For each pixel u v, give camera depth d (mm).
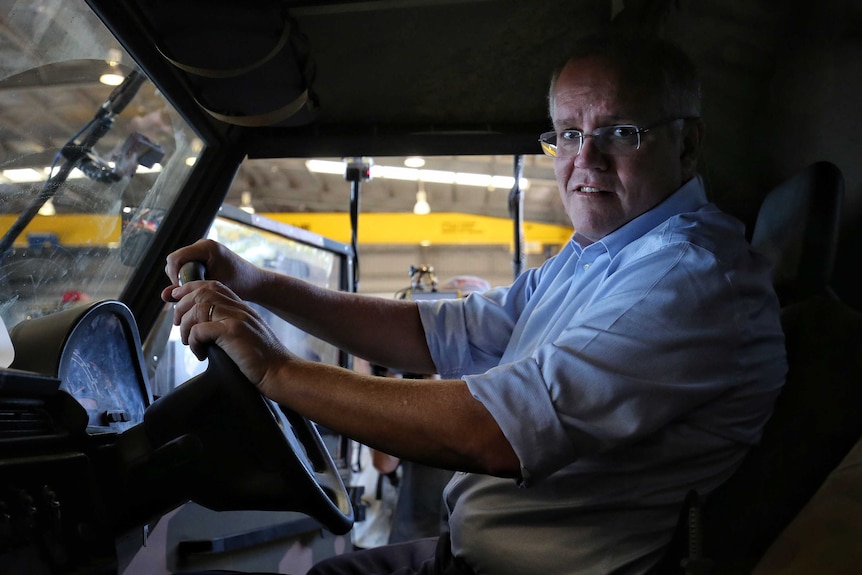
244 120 1564
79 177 1514
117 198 1629
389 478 4109
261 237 3088
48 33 1303
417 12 1501
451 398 1018
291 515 2205
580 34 1591
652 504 1098
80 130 1468
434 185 11406
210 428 1076
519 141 1850
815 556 904
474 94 1755
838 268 1295
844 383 1084
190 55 1350
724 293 1071
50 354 1085
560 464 1009
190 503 1796
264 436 1024
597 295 1153
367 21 1519
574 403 1003
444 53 1632
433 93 1747
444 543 1330
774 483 1061
